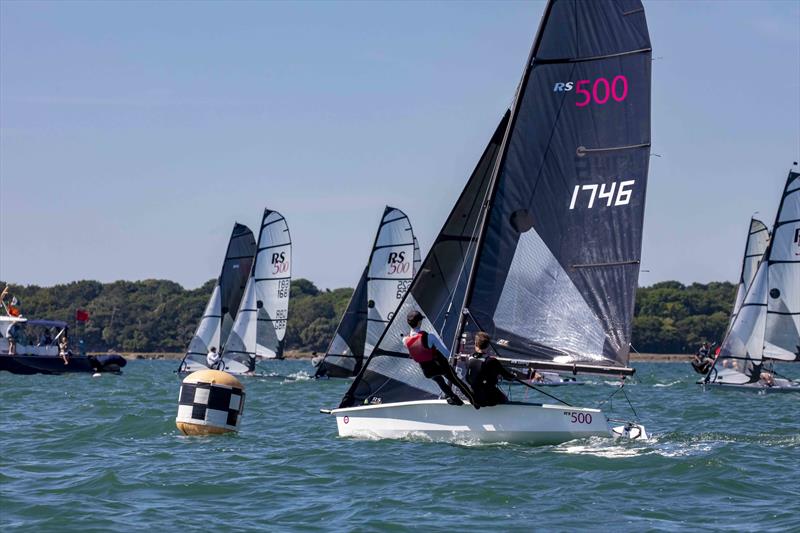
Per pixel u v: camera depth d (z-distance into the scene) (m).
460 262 65.06
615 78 61.94
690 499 46.31
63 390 132.75
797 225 151.88
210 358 180.88
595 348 61.62
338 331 170.75
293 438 68.94
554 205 62.72
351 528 40.62
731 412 104.06
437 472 52.72
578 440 60.78
